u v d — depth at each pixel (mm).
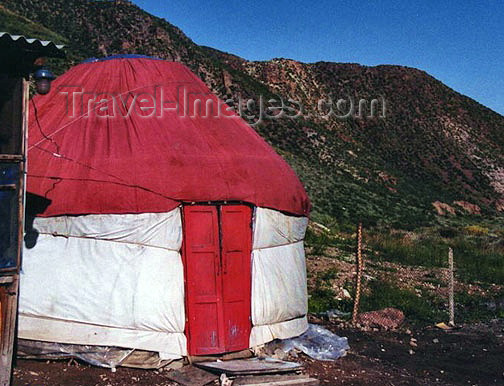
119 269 7277
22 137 6059
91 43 53688
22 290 7371
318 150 64000
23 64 6062
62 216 7387
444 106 104875
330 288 13414
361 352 8969
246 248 7855
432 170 84500
